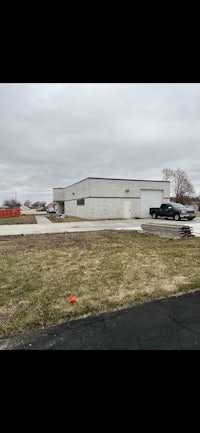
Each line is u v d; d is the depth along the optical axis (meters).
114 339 2.65
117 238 10.36
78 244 8.94
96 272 5.12
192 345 2.52
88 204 24.17
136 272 5.04
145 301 3.66
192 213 20.75
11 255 7.15
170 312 3.28
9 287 4.36
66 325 2.99
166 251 7.11
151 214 25.03
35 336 2.76
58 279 4.74
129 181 25.39
